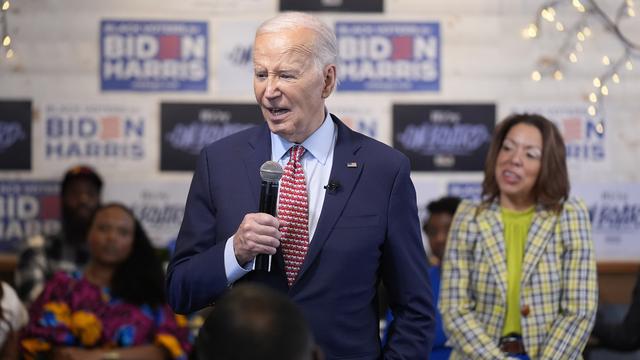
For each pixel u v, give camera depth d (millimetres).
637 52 6539
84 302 4551
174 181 6484
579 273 3781
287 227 2695
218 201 2771
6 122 6430
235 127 6488
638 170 6582
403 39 6508
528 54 6555
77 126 6449
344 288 2682
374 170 2781
